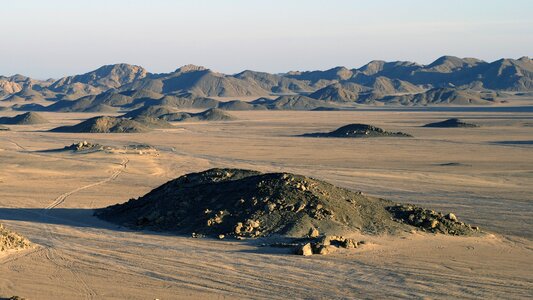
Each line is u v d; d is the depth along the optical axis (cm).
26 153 12494
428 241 5431
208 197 6069
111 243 5341
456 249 5241
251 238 5344
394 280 4425
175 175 10062
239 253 5000
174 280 4388
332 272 4572
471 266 4775
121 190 8512
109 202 7556
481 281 4431
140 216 6162
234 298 4059
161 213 6047
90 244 5312
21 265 4700
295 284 4325
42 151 12950
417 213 6006
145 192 8369
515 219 6656
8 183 8950
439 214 6062
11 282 4328
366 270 4625
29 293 4128
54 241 5428
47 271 4572
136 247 5200
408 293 4178
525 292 4222
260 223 5500
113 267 4669
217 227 5569
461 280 4444
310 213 5588
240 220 5572
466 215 6850
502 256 5088
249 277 4453
